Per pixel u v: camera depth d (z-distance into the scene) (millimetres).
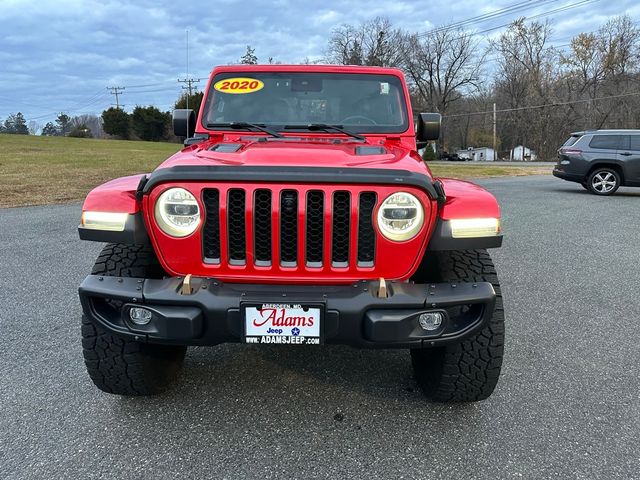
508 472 2174
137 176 2736
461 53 64250
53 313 3949
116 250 2539
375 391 2869
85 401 2705
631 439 2408
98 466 2180
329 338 2209
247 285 2289
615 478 2135
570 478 2135
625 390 2877
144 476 2127
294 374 3068
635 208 10227
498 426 2523
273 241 2246
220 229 2244
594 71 59281
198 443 2363
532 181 17625
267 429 2488
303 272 2277
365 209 2252
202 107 3582
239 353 3355
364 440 2406
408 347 2238
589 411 2656
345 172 2230
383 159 2535
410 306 2174
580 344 3512
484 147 76750
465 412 2652
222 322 2184
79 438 2377
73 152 30797
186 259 2295
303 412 2646
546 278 5148
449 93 66938
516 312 4152
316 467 2205
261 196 2244
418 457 2279
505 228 7934
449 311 2371
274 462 2234
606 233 7551
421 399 2785
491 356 2463
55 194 11148
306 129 3430
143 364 2547
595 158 12422
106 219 2322
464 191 2447
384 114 3539
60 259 5566
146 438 2393
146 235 2367
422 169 2459
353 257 2264
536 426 2521
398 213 2234
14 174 15344
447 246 2307
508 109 66062
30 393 2766
